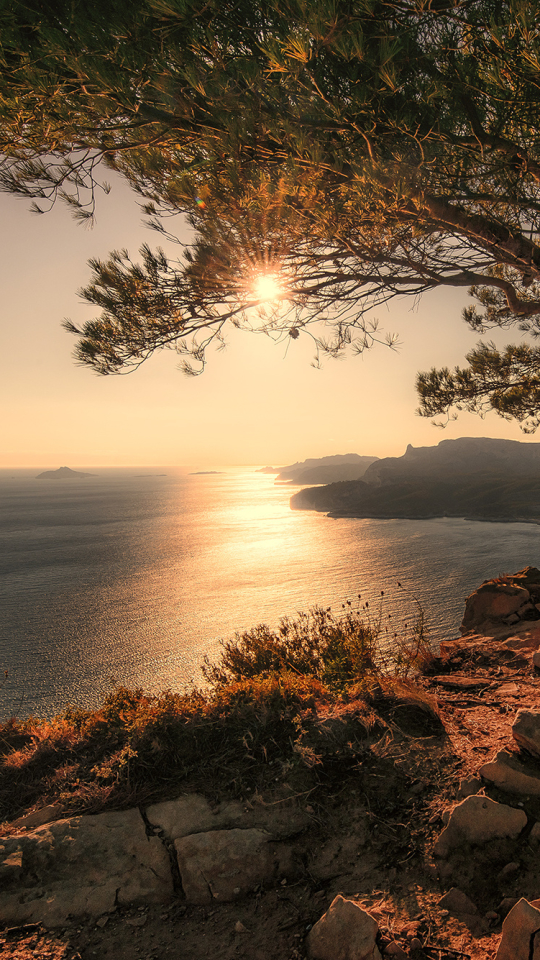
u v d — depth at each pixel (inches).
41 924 91.0
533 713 121.0
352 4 88.8
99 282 162.6
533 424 346.3
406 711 150.0
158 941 86.5
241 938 85.9
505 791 108.2
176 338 177.0
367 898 90.4
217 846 104.0
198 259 150.8
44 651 3284.9
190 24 92.8
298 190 116.4
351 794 117.1
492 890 87.3
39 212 139.5
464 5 97.3
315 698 163.3
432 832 102.9
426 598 4077.3
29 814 123.3
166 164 130.6
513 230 150.4
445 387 337.7
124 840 108.3
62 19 95.4
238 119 103.3
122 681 2721.5
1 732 189.6
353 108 103.7
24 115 107.3
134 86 100.8
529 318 316.8
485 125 118.7
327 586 4766.2
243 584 5068.9
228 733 142.0
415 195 122.3
